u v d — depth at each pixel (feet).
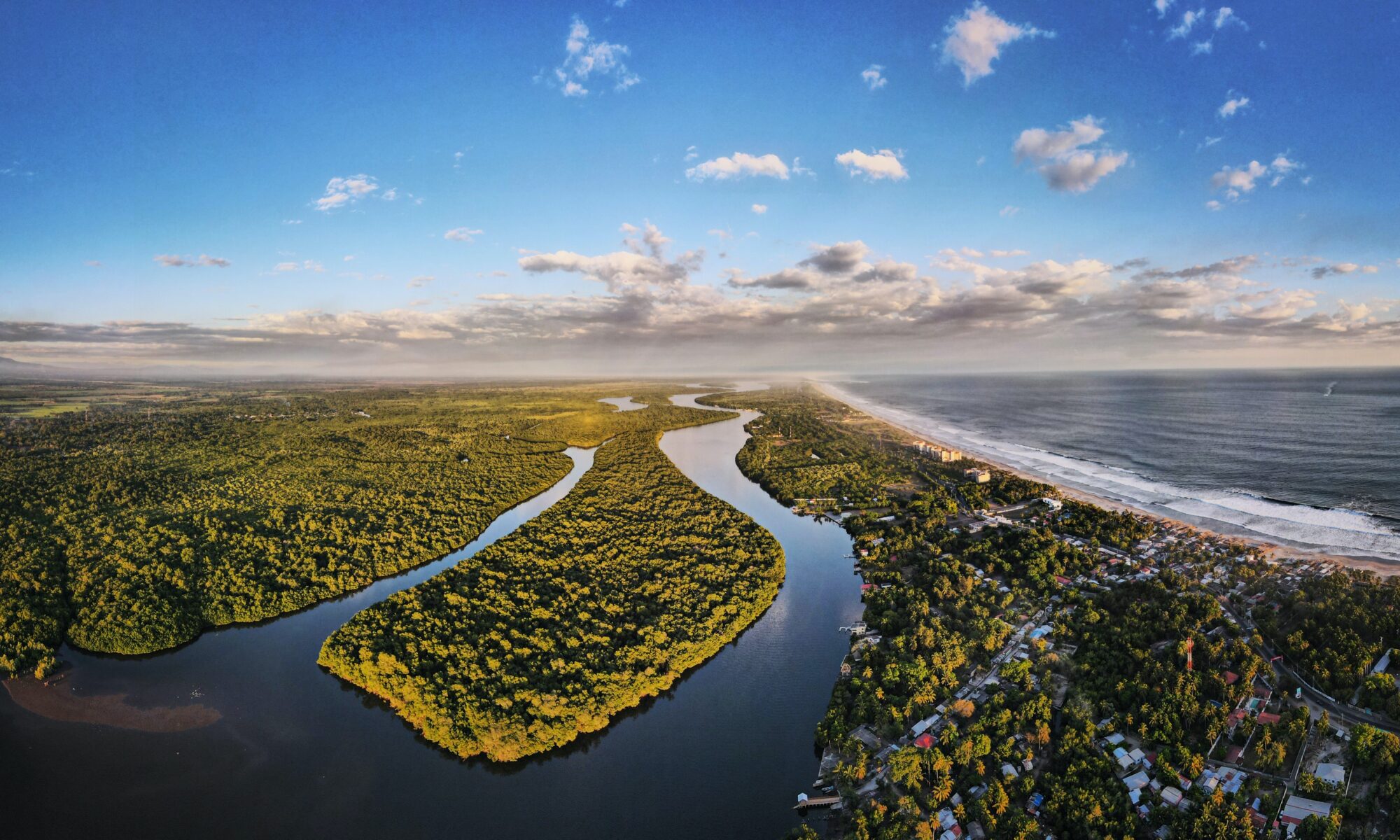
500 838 206.90
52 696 281.54
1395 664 265.34
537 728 245.04
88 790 228.43
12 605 336.70
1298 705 250.98
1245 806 194.70
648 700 276.82
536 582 372.38
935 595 361.51
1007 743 225.97
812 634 335.06
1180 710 235.61
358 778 234.38
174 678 296.51
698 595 355.36
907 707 252.83
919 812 200.44
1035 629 322.75
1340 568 370.53
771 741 252.21
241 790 228.84
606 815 216.33
